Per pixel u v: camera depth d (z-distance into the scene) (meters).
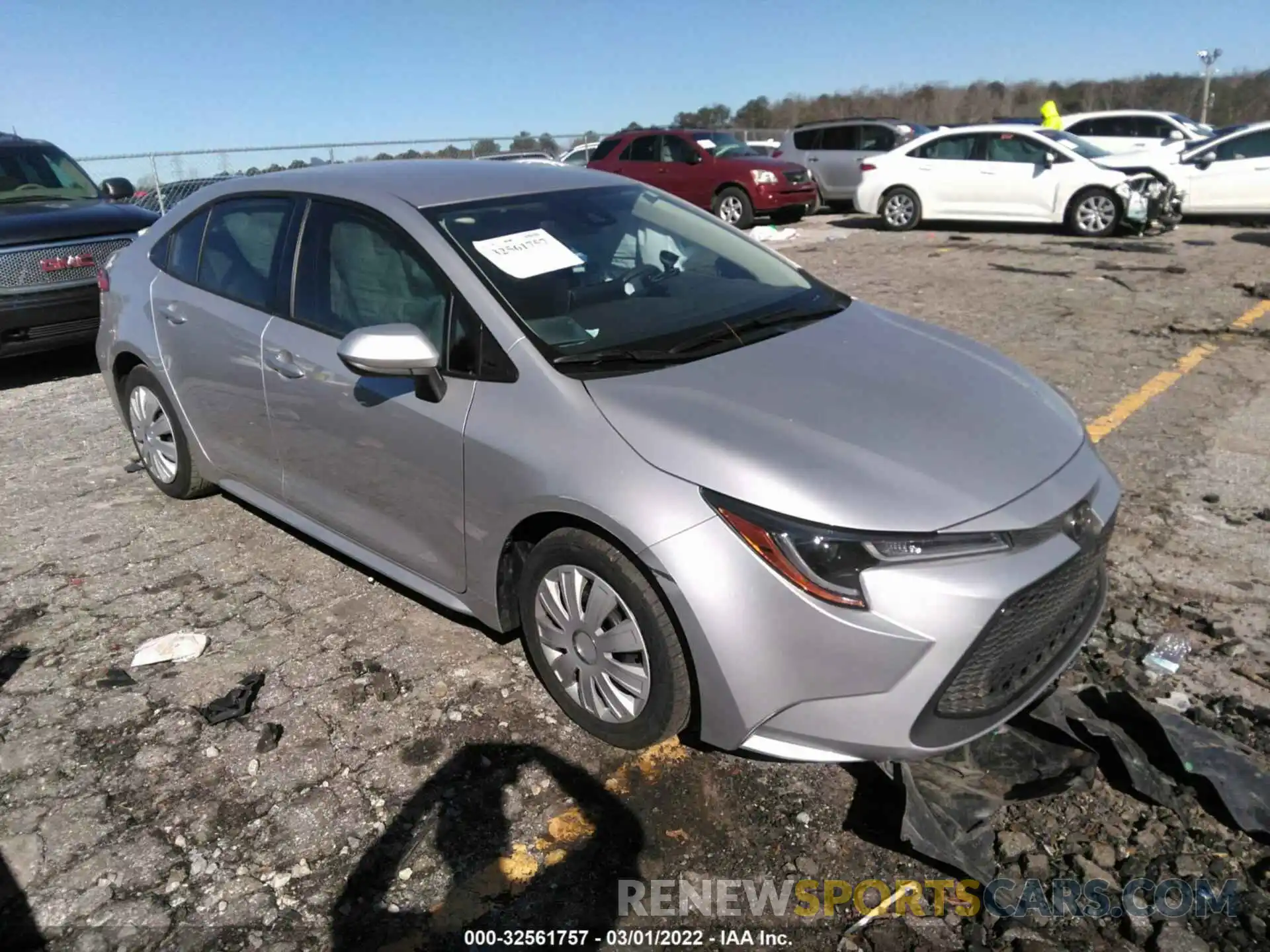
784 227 15.89
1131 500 4.39
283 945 2.25
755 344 3.06
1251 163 13.34
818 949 2.23
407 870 2.45
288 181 3.79
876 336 3.27
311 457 3.54
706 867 2.45
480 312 2.94
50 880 2.45
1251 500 4.35
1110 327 7.61
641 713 2.68
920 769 2.63
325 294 3.47
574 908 2.34
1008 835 2.48
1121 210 12.91
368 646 3.41
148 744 2.93
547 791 2.70
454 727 2.96
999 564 2.34
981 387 2.95
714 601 2.39
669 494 2.46
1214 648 3.25
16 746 2.95
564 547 2.71
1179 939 2.18
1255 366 6.45
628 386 2.73
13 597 3.83
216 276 4.00
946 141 14.16
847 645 2.31
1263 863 2.38
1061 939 2.21
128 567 4.06
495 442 2.80
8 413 6.38
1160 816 2.53
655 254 3.51
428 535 3.16
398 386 3.11
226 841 2.55
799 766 2.76
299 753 2.87
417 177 3.59
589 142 22.05
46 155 8.35
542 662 2.94
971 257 11.54
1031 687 2.58
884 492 2.38
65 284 6.95
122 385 4.76
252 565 4.04
